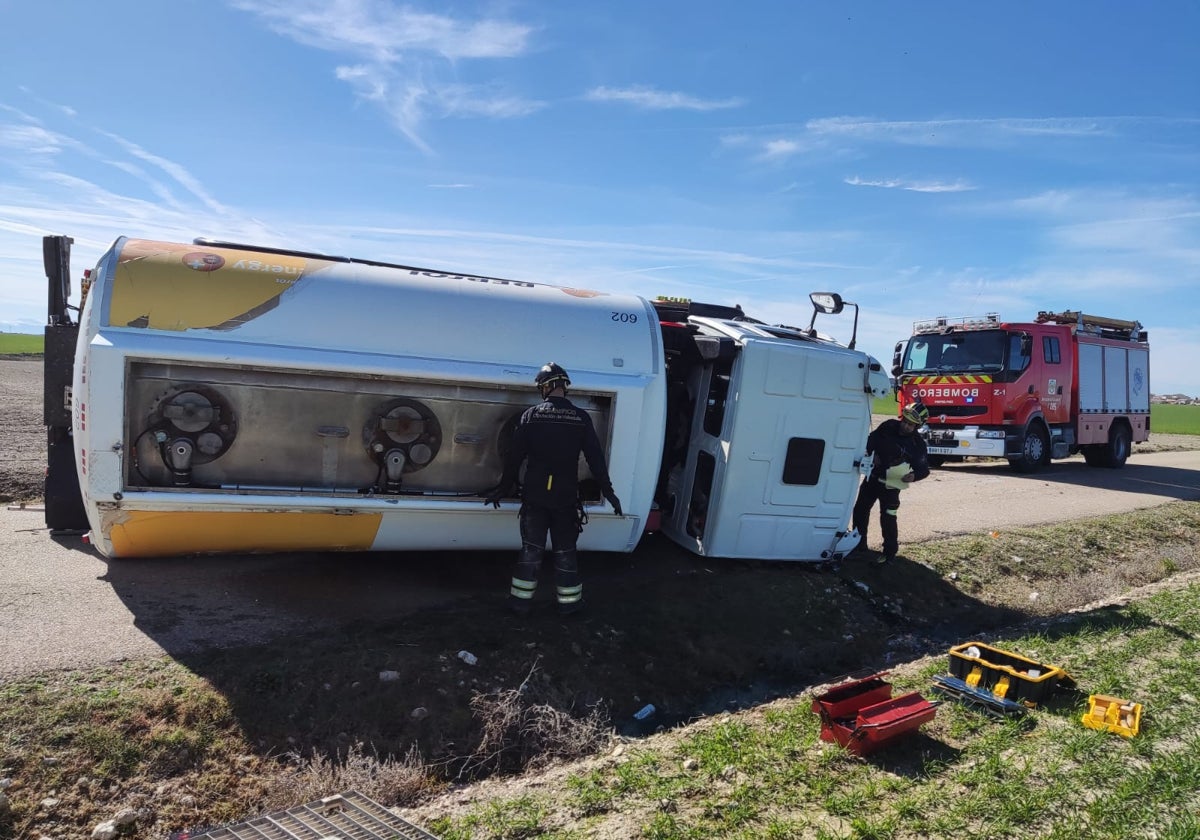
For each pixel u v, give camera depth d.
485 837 3.82
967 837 3.79
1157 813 4.02
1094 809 3.99
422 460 6.12
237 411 5.65
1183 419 53.22
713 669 6.30
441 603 6.43
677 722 5.61
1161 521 12.77
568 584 6.24
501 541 6.66
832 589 7.96
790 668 6.56
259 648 5.20
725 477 7.49
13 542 7.06
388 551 6.54
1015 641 6.91
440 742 4.84
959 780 4.32
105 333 5.29
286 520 5.89
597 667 5.90
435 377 5.98
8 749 3.95
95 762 4.04
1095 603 8.61
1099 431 18.50
